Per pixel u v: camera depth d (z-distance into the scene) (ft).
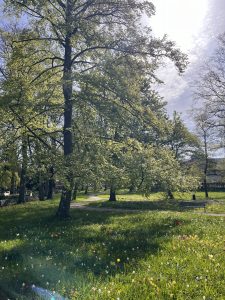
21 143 68.80
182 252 32.22
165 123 73.05
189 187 72.28
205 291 21.38
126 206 108.78
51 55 77.15
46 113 68.80
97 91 67.36
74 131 69.92
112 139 70.64
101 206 114.32
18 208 104.12
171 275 24.52
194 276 24.18
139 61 69.56
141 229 49.49
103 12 69.67
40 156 61.26
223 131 127.85
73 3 68.80
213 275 24.35
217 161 194.18
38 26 71.97
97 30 69.10
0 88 63.82
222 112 126.00
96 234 46.09
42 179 62.03
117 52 69.51
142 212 84.17
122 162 65.57
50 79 73.92
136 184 63.36
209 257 28.53
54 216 72.69
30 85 66.23
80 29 65.26
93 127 67.41
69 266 28.27
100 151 62.59
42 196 160.86
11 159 68.28
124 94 65.41
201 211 91.20
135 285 22.47
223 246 33.81
